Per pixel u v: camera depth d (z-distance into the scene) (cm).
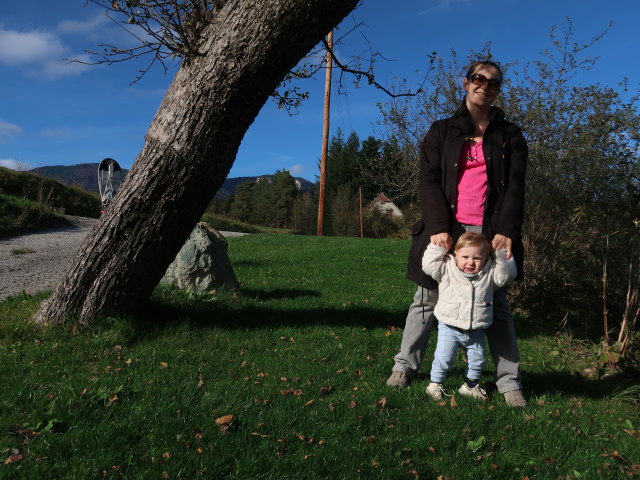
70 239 1517
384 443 299
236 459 276
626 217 509
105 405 332
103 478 259
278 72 438
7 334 470
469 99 367
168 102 457
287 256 1220
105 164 1470
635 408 389
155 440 292
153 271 500
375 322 626
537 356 513
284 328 563
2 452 277
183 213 480
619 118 644
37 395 345
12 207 1697
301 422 320
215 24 430
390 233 4434
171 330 516
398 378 392
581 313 619
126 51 442
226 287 717
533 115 710
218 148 460
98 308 492
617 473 284
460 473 275
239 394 358
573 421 347
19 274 955
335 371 433
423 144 386
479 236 345
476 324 349
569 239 633
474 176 367
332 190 6225
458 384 401
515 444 309
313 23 406
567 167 653
